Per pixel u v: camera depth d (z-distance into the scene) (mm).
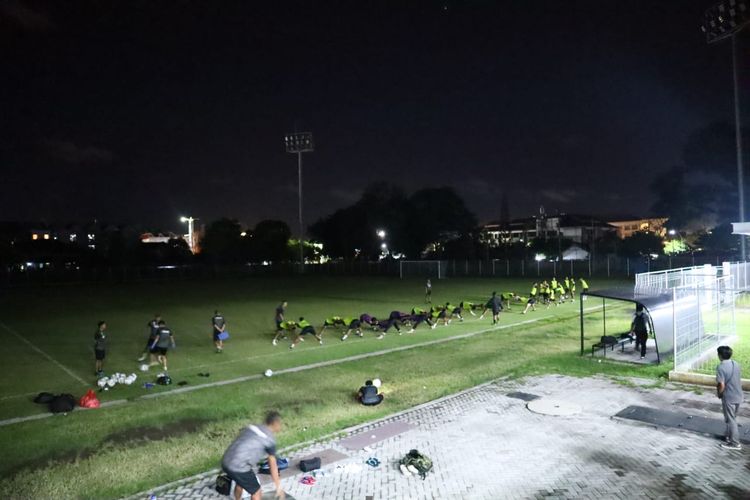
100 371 16969
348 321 22812
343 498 7777
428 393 13750
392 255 96875
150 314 33688
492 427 10680
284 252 100438
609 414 11305
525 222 113312
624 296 17047
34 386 15438
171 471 9125
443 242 96562
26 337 24922
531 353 18781
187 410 12641
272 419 7133
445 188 95875
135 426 11570
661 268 62344
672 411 11359
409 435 10391
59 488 8500
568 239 95688
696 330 17094
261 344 22047
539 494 7742
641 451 9219
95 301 43625
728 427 9281
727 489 7730
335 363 17938
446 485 8133
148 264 89750
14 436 10977
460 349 20047
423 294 44875
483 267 75125
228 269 82875
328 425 11258
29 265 80750
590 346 19797
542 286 34875
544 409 11719
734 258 58375
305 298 43031
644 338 17125
